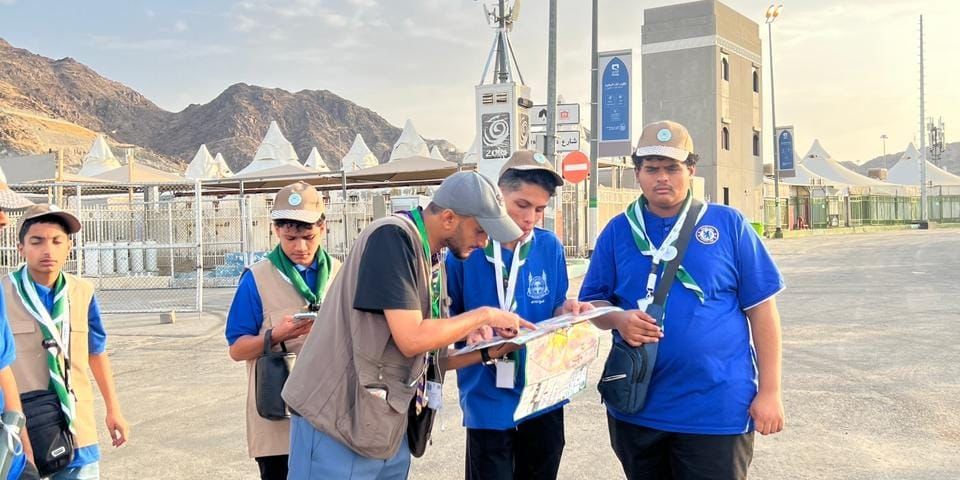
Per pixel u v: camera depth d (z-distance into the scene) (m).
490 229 2.57
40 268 3.23
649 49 44.06
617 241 3.26
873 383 6.98
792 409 6.20
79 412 3.29
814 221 55.47
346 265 2.65
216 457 5.45
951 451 5.11
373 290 2.47
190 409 6.80
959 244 30.75
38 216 3.21
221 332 11.39
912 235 42.62
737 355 3.01
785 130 45.88
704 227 3.04
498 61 18.17
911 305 12.12
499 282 3.44
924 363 7.73
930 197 67.94
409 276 2.52
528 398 3.03
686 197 3.11
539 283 3.52
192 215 18.69
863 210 60.88
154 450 5.64
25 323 3.15
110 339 10.96
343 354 2.60
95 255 17.58
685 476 3.00
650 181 3.05
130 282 18.05
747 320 3.11
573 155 16.64
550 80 16.50
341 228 19.22
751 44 47.03
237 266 19.08
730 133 43.91
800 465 4.93
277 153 37.75
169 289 17.31
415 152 38.03
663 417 3.00
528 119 16.69
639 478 3.15
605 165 31.48
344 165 41.66
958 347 8.52
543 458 3.49
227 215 19.53
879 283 15.65
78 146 171.25
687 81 42.91
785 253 27.17
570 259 20.83
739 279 3.04
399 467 2.73
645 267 3.12
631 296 3.15
